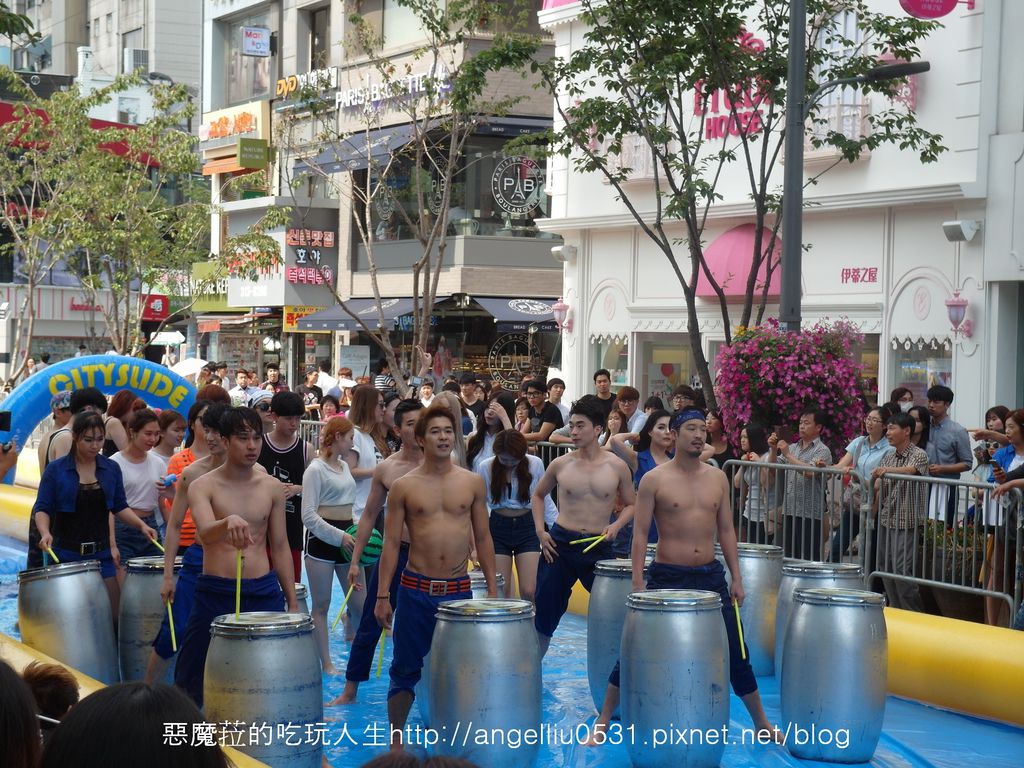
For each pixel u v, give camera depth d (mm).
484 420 10914
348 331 32531
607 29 15047
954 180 16594
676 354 21016
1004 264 16047
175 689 2701
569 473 9039
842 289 18203
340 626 11391
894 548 9703
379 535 9750
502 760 6715
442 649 6793
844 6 15695
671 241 20812
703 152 19891
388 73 23531
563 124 22438
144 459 9812
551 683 9523
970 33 16500
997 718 8336
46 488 8891
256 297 34500
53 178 28609
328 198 33531
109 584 9102
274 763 6621
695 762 6977
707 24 14672
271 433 9727
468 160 28906
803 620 7613
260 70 37031
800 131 12680
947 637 8664
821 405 12289
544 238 29219
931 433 11844
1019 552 8727
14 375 28703
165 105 28828
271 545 7559
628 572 8547
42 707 4492
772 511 10688
